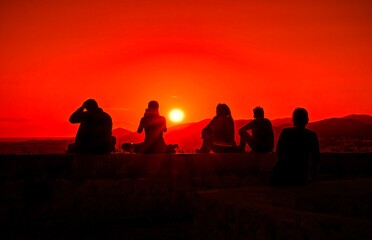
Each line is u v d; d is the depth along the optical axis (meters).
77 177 7.09
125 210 7.30
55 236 6.50
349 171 9.01
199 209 4.62
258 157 8.34
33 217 6.80
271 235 3.52
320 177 8.79
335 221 3.17
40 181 6.88
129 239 6.38
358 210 5.04
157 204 7.53
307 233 3.21
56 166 7.00
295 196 4.64
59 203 6.95
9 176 6.75
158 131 9.12
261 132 9.20
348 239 2.94
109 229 6.96
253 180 8.23
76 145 8.21
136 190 7.41
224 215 4.14
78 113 8.19
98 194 7.16
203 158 7.92
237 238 3.92
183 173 7.75
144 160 7.50
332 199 4.88
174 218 7.61
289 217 3.39
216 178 7.96
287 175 6.14
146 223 7.38
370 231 2.99
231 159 8.12
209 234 4.38
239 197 4.45
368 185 5.88
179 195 7.68
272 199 4.41
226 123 9.60
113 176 7.29
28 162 6.86
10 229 6.68
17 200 6.74
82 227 7.00
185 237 6.46
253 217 3.73
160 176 7.60
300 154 6.20
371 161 9.19
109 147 8.35
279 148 6.32
